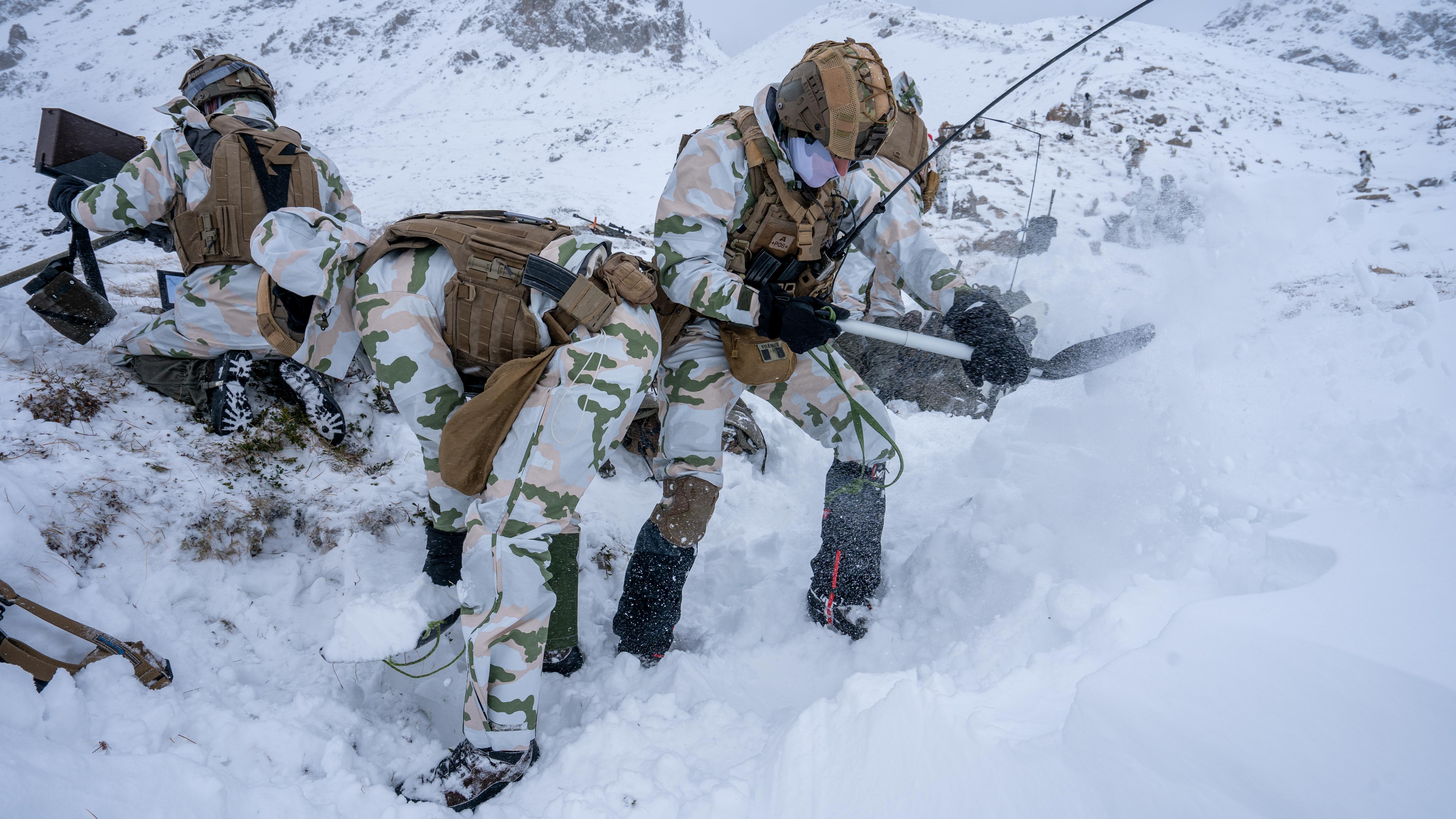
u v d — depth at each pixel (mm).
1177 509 2133
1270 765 1068
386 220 27609
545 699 2244
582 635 2504
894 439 2711
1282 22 111688
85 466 2434
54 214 41656
